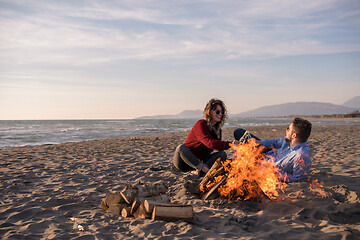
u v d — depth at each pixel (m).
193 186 3.34
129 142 12.39
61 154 8.09
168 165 5.87
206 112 3.68
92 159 6.92
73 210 2.81
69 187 3.88
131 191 2.70
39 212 2.71
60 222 2.45
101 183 4.12
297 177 3.70
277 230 2.11
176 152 3.95
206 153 3.92
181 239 1.98
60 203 3.07
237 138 3.71
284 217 2.42
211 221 2.38
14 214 2.65
